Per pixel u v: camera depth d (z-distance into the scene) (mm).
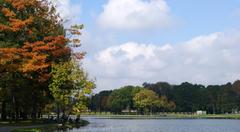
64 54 75125
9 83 71125
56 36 71438
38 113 124375
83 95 99562
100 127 96625
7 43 64938
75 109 100250
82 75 98875
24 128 65812
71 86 96000
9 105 104812
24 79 72312
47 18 73312
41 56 65750
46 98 94312
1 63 60438
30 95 86688
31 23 67500
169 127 105938
